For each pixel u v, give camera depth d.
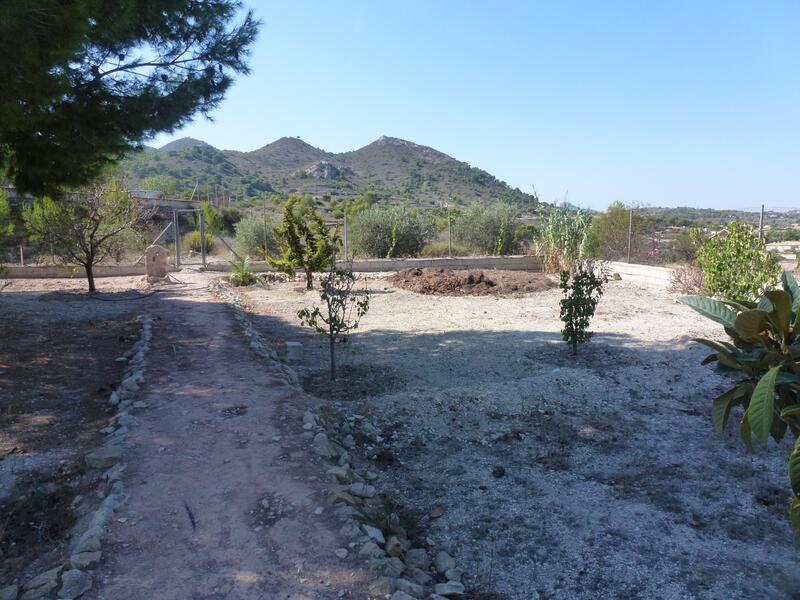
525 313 11.34
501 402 6.12
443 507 4.16
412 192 111.50
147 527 3.45
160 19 7.49
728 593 3.15
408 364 7.65
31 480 4.17
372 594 2.87
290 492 3.85
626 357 7.73
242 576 2.99
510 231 23.08
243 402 5.64
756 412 2.23
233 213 39.50
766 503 4.15
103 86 7.07
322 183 115.50
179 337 8.70
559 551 3.59
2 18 4.53
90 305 11.98
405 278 16.09
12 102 5.30
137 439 4.73
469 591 3.20
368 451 5.08
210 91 8.23
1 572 3.18
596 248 18.08
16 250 19.67
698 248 12.67
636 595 3.15
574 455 4.99
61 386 6.35
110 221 14.24
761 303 2.68
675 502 4.17
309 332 9.94
